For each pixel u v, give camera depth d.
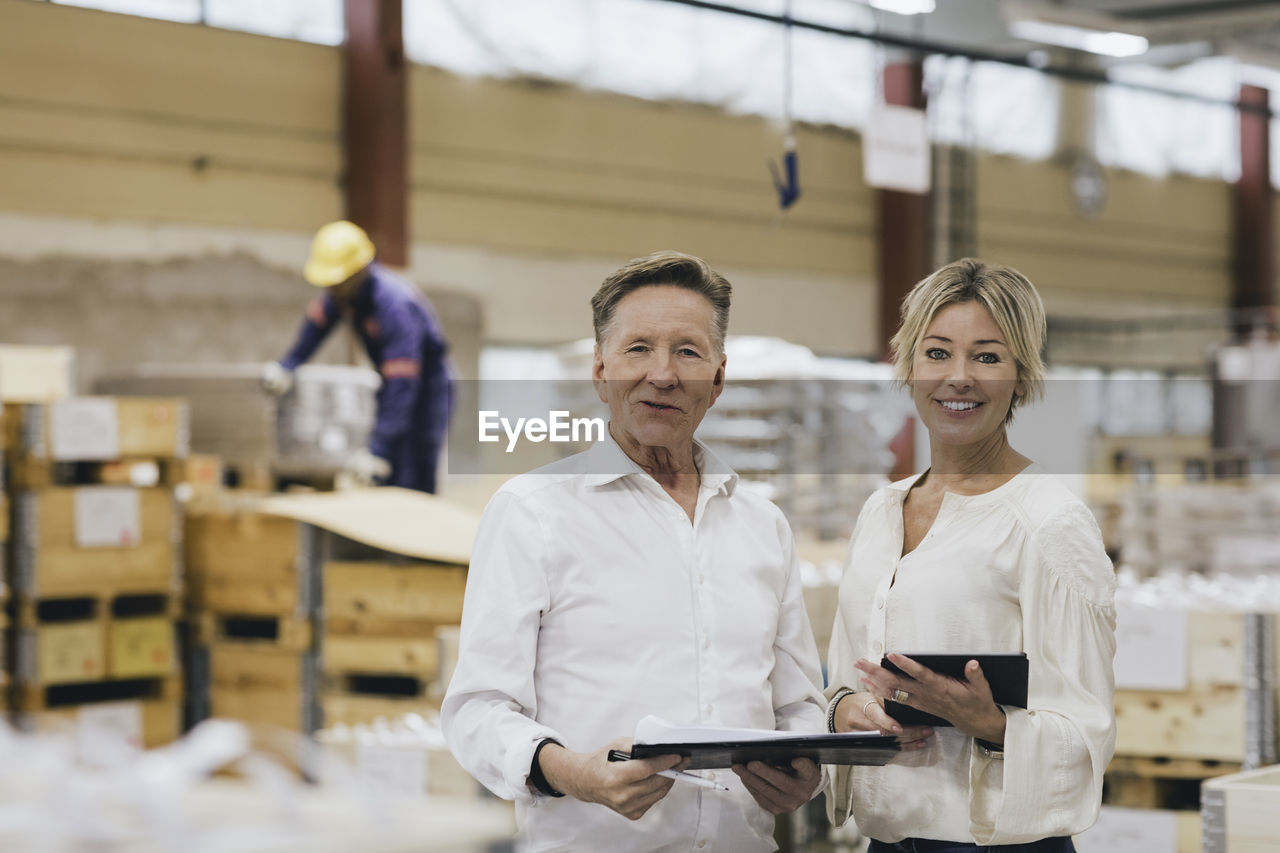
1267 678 3.48
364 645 5.15
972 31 14.39
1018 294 2.13
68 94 9.12
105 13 9.30
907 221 13.91
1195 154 17.31
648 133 12.31
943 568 2.12
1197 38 13.50
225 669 5.58
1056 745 1.96
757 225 13.09
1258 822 2.41
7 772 1.57
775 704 2.21
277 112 10.12
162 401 6.27
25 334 8.89
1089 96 16.09
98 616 6.07
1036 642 2.05
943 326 2.14
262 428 7.38
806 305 13.45
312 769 1.71
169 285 9.52
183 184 9.63
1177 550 5.54
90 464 6.38
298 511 5.39
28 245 8.93
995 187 15.11
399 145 10.45
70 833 1.43
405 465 7.25
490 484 9.64
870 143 8.39
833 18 13.50
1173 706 3.56
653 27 12.34
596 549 2.03
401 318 7.09
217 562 5.70
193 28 9.71
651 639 2.01
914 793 2.12
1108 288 16.34
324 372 7.51
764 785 1.99
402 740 3.59
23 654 5.91
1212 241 17.56
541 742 1.91
